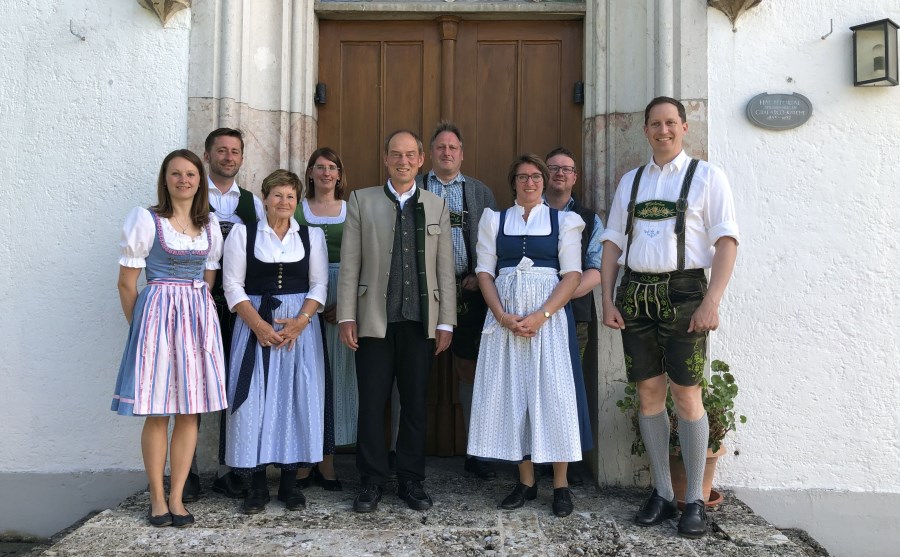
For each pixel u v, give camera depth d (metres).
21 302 3.75
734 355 3.64
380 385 3.21
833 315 3.63
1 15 3.80
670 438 3.26
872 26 3.57
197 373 2.98
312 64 4.11
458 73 4.26
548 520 3.11
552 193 3.72
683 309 2.92
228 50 3.75
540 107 4.23
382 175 4.26
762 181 3.65
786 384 3.63
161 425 3.01
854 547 3.60
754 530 3.01
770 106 3.63
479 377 3.23
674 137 2.99
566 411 3.10
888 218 3.63
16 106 3.78
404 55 4.28
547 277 3.18
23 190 3.76
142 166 3.75
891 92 3.64
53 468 3.75
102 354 3.74
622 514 3.22
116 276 3.74
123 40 3.77
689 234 2.94
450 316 3.25
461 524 3.04
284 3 3.94
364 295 3.20
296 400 3.20
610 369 3.68
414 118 4.27
